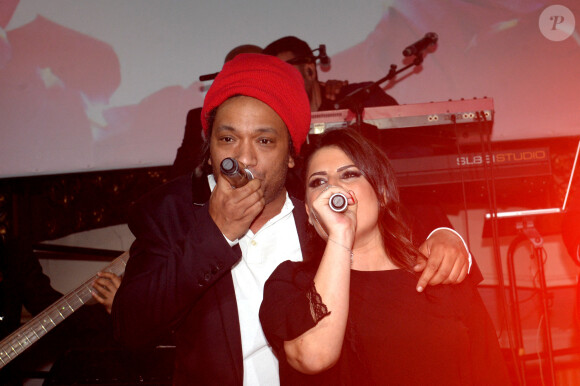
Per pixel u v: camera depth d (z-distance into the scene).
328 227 1.25
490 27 3.27
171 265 1.32
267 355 1.48
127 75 3.32
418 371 1.24
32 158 3.29
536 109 3.24
